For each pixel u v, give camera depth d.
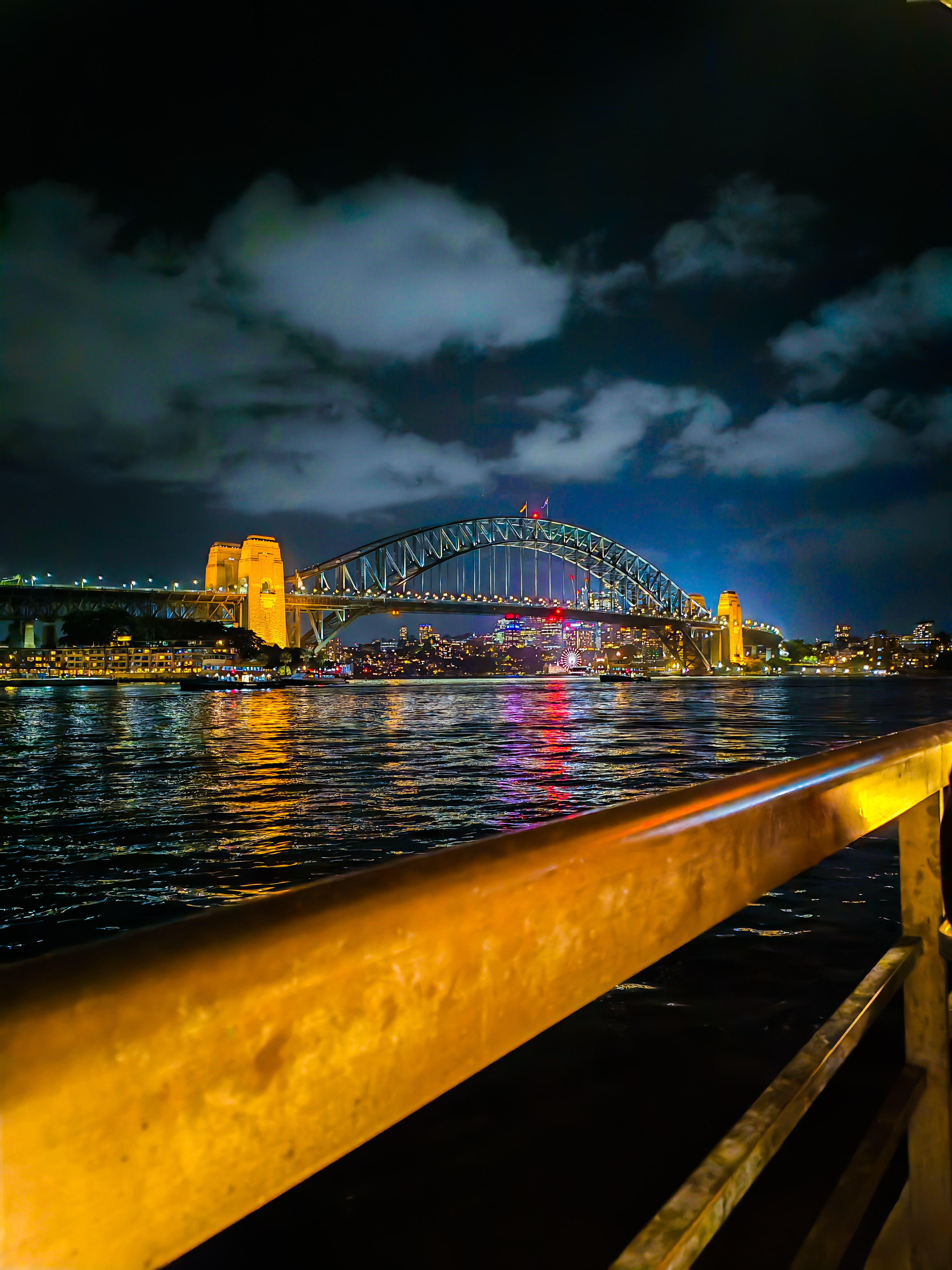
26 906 6.57
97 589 135.75
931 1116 1.01
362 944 0.33
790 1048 3.30
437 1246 2.08
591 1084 2.99
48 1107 0.21
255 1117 0.29
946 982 1.04
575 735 30.33
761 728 34.22
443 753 22.27
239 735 32.38
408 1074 0.36
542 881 0.44
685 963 4.37
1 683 123.44
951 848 1.02
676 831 0.57
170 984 0.25
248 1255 2.07
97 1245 0.23
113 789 14.96
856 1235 1.78
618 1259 0.56
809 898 5.76
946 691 99.62
